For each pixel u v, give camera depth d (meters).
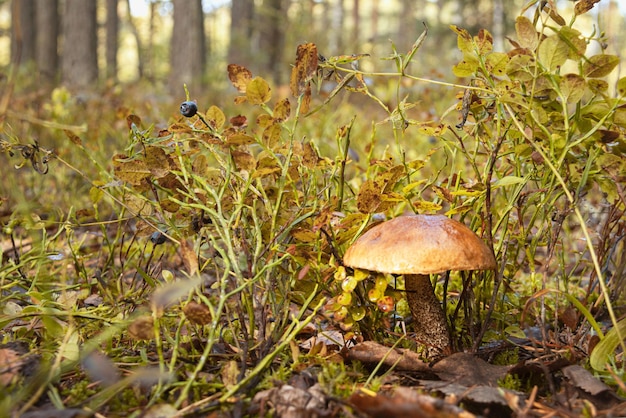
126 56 8.07
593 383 0.45
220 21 8.41
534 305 0.60
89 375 0.47
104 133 1.11
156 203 0.53
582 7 0.48
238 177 0.51
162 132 0.52
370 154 0.59
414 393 0.42
